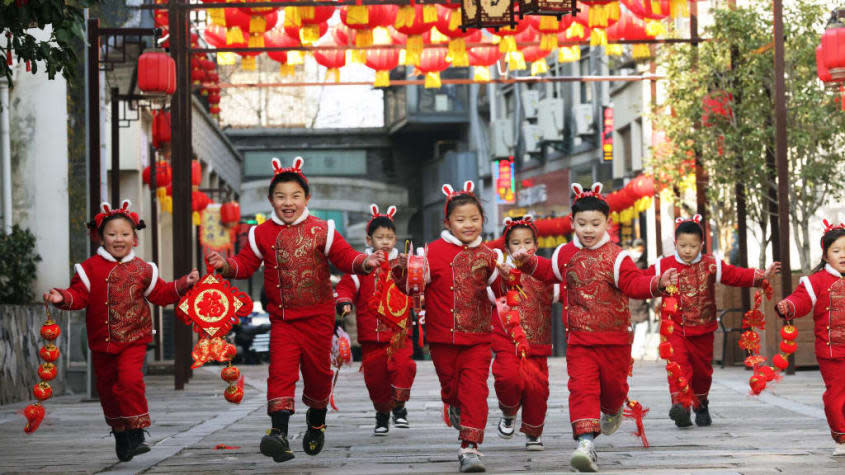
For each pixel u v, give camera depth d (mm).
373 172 66062
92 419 13805
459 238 8586
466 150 59750
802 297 9305
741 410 13141
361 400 15789
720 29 22062
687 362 11297
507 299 8367
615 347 8453
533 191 48312
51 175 20484
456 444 10203
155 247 26625
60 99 20531
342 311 11031
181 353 18922
